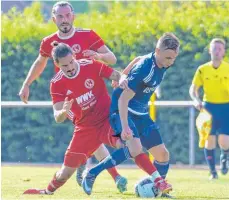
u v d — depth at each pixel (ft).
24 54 128.06
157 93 104.99
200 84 94.63
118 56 122.93
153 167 62.85
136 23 122.72
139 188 63.82
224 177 94.38
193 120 118.11
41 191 66.39
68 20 70.49
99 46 71.36
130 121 61.82
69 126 126.62
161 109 120.88
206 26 119.24
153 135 63.82
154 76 60.75
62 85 63.98
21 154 128.98
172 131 120.88
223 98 94.58
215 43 93.15
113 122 62.34
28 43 127.85
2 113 128.77
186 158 120.88
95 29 124.16
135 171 104.63
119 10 126.41
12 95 129.29
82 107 63.87
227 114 94.32
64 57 62.34
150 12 123.44
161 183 62.59
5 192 68.49
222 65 93.66
